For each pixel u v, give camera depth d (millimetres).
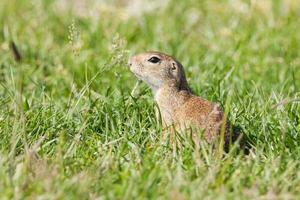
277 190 9336
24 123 10688
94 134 11281
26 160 9719
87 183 9203
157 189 9203
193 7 19984
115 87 13586
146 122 11891
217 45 17047
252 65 15766
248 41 17281
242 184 9422
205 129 10875
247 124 11656
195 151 10055
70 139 11078
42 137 10758
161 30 18109
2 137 11000
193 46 17016
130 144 10688
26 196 8992
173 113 11805
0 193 8961
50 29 17812
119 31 17469
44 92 13117
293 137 11219
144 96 12688
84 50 16000
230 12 19391
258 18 18938
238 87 14117
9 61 15281
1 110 12094
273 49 16812
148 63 12211
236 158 10211
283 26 18266
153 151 10398
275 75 15203
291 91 13805
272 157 10492
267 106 12281
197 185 9227
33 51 16047
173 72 12102
